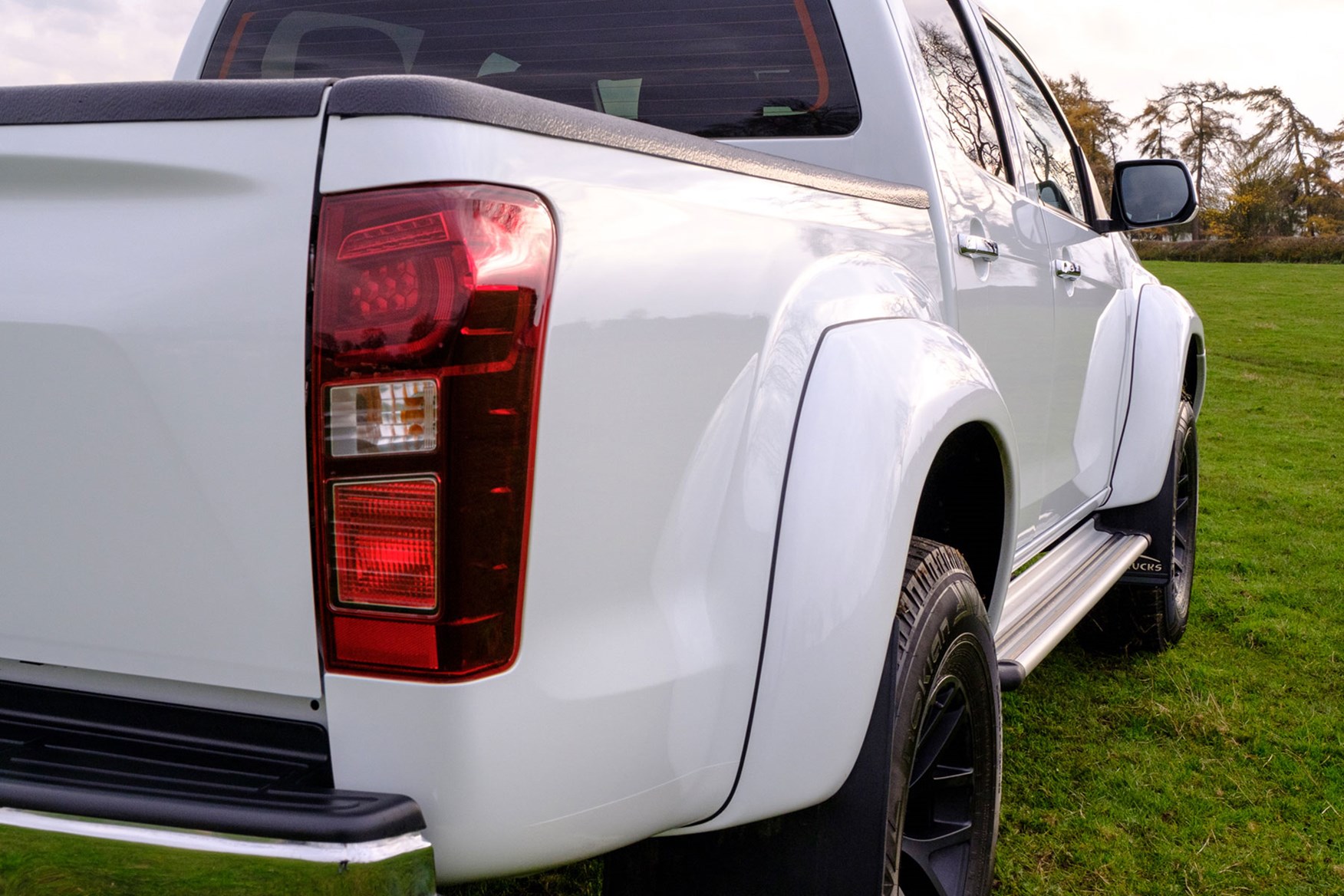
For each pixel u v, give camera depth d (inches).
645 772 49.9
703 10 89.7
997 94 109.0
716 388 52.6
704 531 52.4
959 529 82.6
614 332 46.4
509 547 43.3
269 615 43.7
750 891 59.9
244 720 45.9
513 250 42.5
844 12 86.2
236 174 42.4
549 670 45.4
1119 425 136.8
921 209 80.5
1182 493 156.7
